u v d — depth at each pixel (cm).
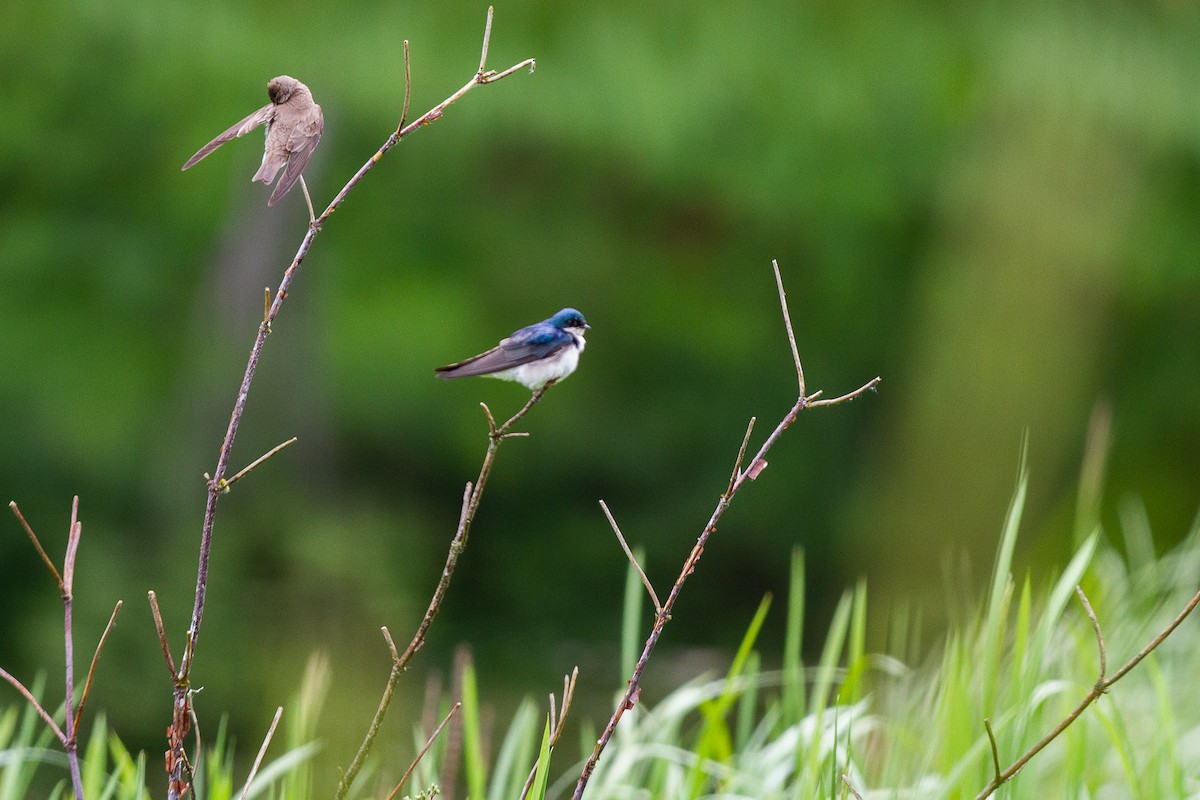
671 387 2519
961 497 1966
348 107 2098
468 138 2191
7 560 1961
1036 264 1967
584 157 2322
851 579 2180
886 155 2067
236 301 2147
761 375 2497
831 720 473
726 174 2125
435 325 2411
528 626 2256
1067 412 2056
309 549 1956
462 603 2350
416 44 1786
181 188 2288
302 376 2200
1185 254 2080
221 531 2016
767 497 2420
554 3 1798
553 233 2473
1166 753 510
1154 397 2262
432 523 2431
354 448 2402
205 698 1452
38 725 1113
